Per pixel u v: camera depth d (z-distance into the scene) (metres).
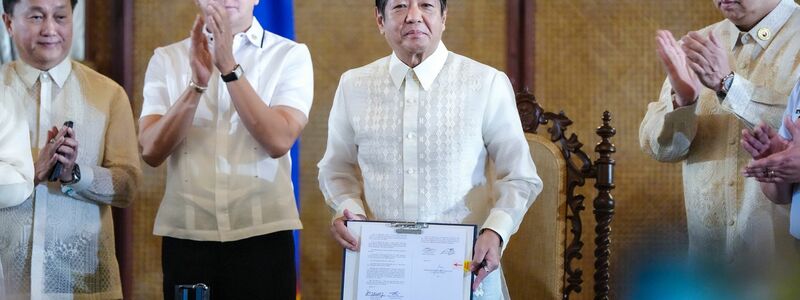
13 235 3.37
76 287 3.46
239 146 3.33
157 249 5.14
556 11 5.22
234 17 3.38
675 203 5.23
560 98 5.22
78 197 3.43
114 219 5.14
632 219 5.22
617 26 5.23
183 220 3.31
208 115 3.34
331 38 5.18
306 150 5.16
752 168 2.92
